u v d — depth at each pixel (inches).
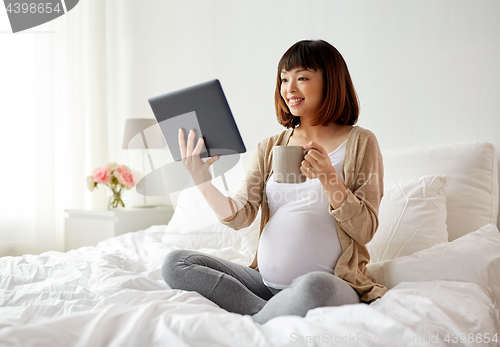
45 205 113.4
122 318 33.4
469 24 73.9
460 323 36.7
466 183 68.7
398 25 81.7
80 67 125.2
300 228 47.0
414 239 62.0
